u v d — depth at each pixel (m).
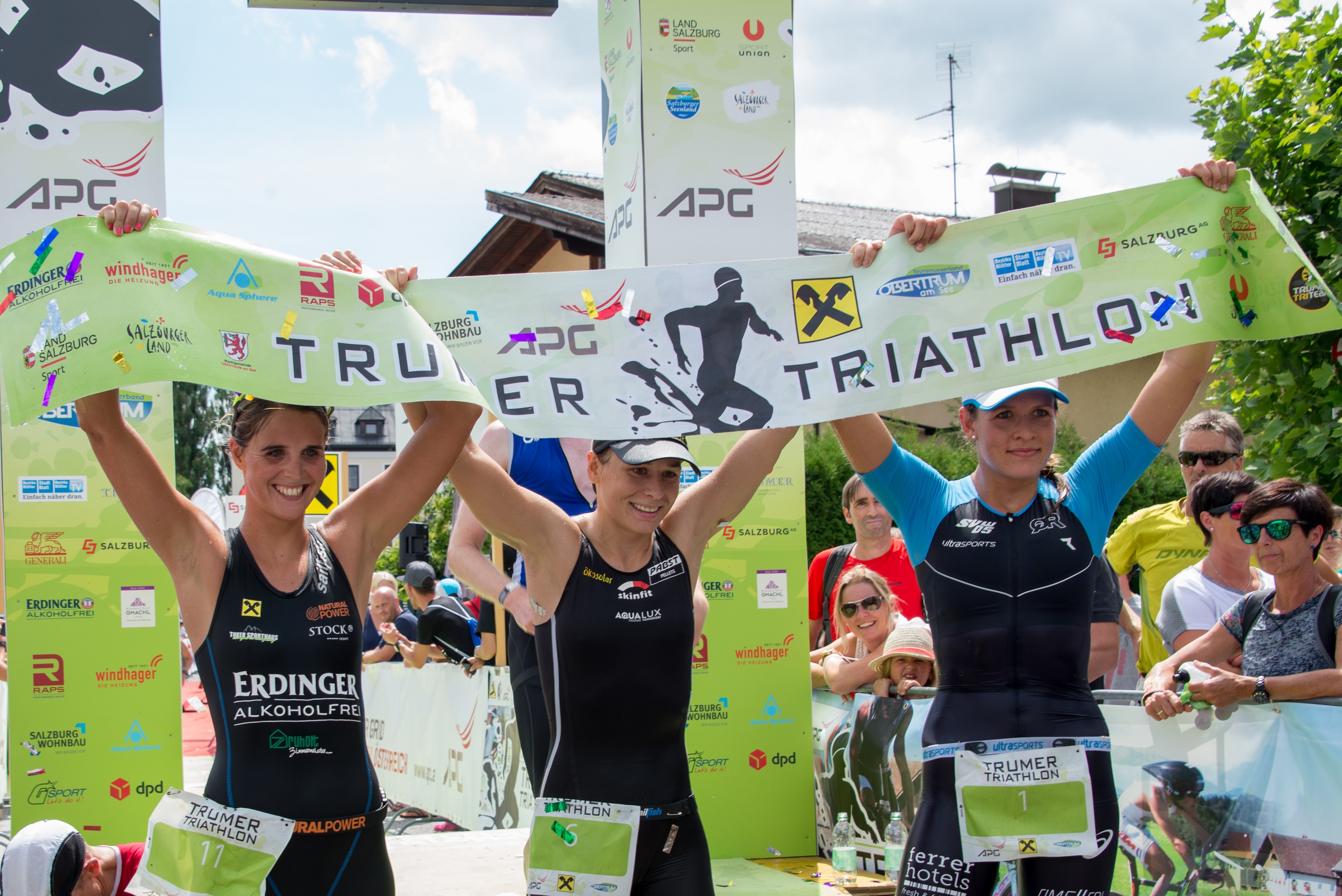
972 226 3.07
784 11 4.45
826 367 3.04
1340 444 3.77
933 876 2.73
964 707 2.85
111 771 4.92
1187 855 3.27
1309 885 2.93
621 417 2.98
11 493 4.85
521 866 4.66
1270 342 3.92
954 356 3.03
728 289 3.05
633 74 4.43
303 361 2.62
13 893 3.20
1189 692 3.19
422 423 2.93
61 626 4.89
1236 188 3.05
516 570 3.55
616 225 4.80
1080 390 16.36
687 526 2.91
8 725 4.85
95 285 2.54
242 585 2.49
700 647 4.72
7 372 2.49
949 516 2.96
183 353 2.53
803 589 4.84
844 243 16.06
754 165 4.43
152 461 2.53
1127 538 5.01
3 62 4.40
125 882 3.48
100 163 4.48
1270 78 3.95
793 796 4.78
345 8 4.53
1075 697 2.84
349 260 2.83
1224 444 4.46
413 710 7.77
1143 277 3.02
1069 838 2.70
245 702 2.44
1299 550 3.29
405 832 7.08
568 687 2.67
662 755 2.71
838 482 13.56
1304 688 3.03
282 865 2.39
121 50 4.50
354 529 2.64
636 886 2.67
